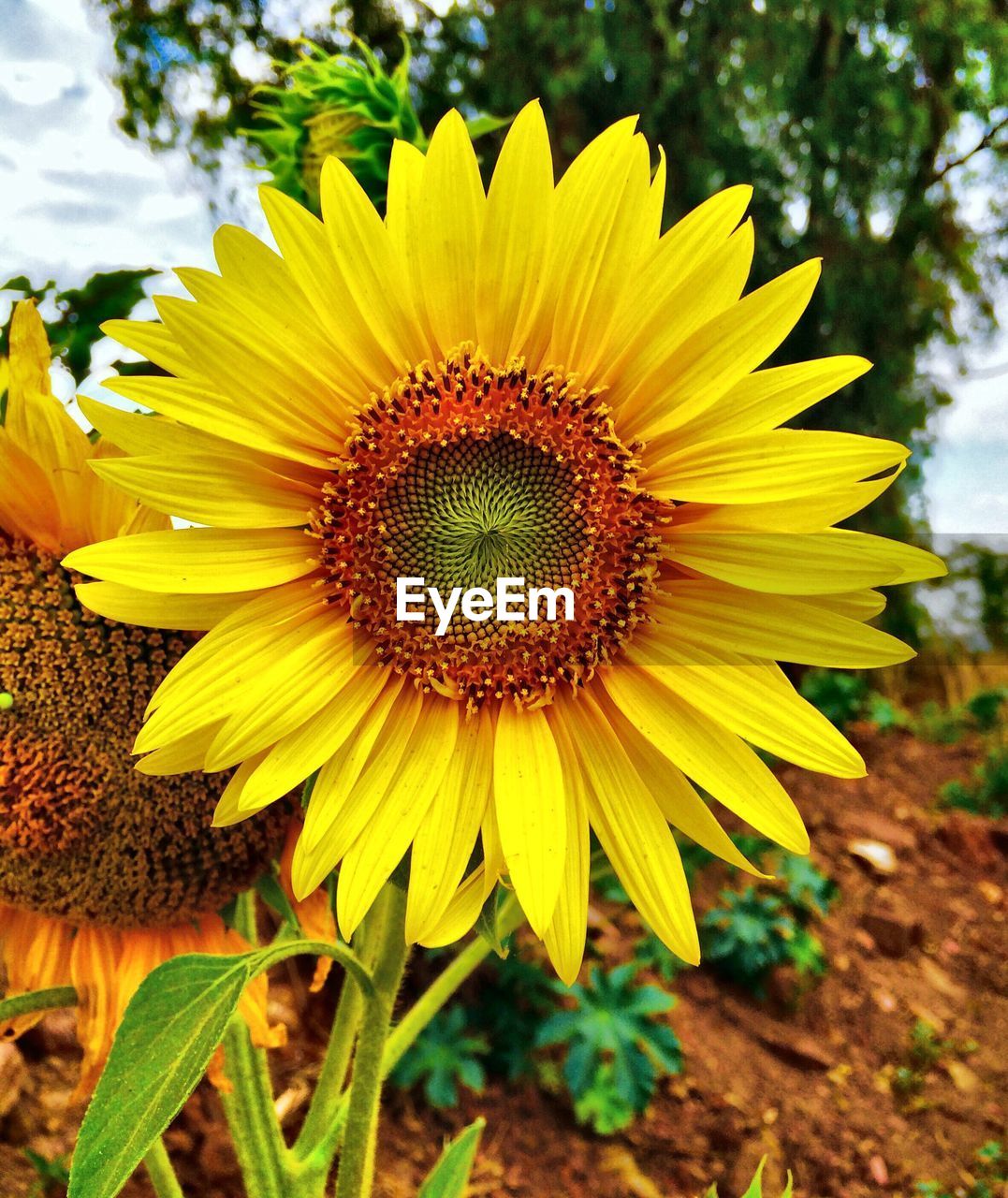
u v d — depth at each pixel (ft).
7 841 0.89
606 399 0.80
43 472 0.81
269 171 1.25
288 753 0.74
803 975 2.81
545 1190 2.08
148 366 0.99
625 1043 2.24
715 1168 2.20
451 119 0.76
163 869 0.91
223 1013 0.73
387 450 0.78
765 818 0.73
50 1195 1.68
